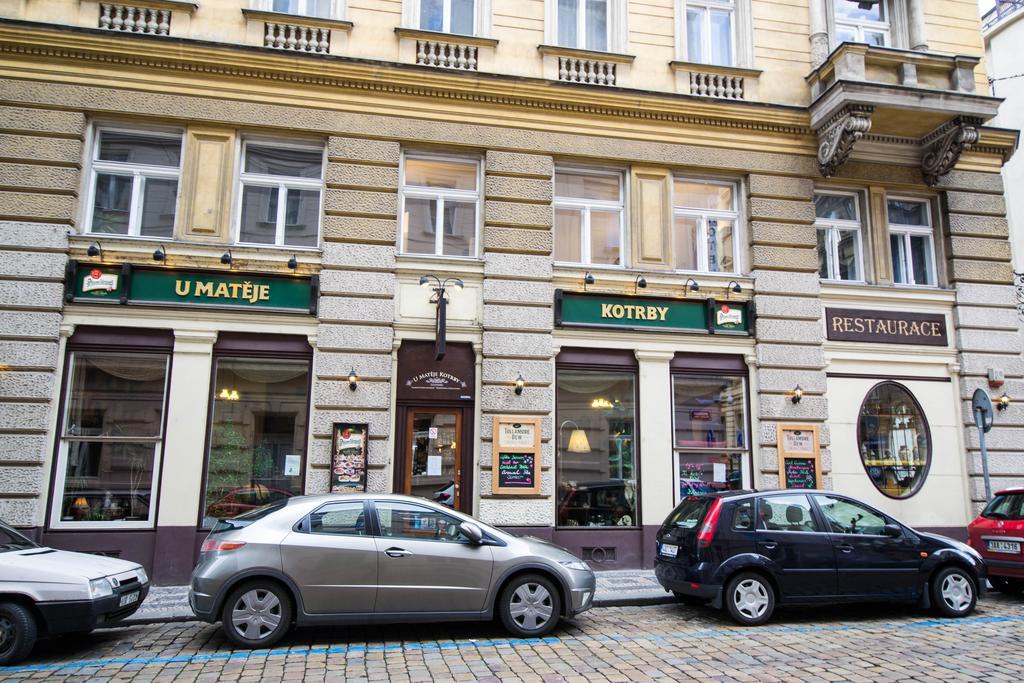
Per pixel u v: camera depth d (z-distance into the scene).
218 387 10.76
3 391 9.85
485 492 10.96
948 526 12.55
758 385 12.16
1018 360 13.18
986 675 6.07
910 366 12.95
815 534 8.30
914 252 13.67
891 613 8.70
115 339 10.45
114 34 10.70
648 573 11.02
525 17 12.51
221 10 11.46
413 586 7.09
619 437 11.88
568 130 12.21
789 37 13.46
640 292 12.06
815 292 12.59
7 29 10.51
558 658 6.56
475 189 12.13
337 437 10.61
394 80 11.59
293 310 10.88
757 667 6.30
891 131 13.03
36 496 9.76
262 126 11.23
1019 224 18.50
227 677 5.93
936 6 14.09
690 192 12.93
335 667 6.22
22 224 10.28
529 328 11.53
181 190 10.95
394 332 11.20
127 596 7.07
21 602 6.44
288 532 7.00
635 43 12.85
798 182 12.91
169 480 10.20
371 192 11.43
